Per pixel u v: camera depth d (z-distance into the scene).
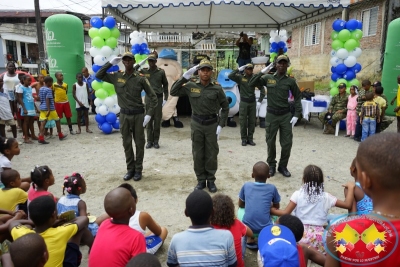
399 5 14.65
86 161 6.38
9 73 8.05
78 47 9.48
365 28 16.16
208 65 4.54
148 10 11.03
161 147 7.49
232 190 4.98
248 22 13.09
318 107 9.09
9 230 2.79
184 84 4.71
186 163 6.31
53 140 8.00
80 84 8.59
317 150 7.23
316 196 3.08
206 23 13.21
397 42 11.05
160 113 7.38
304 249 2.56
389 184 1.14
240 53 12.16
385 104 7.59
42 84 8.29
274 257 1.99
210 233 2.25
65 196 3.34
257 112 10.01
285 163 5.61
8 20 32.81
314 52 20.84
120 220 2.37
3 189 3.39
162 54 9.97
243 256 3.08
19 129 8.84
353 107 8.24
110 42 8.22
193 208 2.25
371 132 7.55
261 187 3.37
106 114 8.60
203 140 4.80
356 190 3.18
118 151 7.08
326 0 8.12
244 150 7.28
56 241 2.46
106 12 9.15
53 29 9.21
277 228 2.25
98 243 2.31
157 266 1.58
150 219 3.13
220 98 4.72
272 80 5.33
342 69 8.80
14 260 1.91
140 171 5.42
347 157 6.70
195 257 2.19
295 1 7.89
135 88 5.09
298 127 9.80
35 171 3.31
